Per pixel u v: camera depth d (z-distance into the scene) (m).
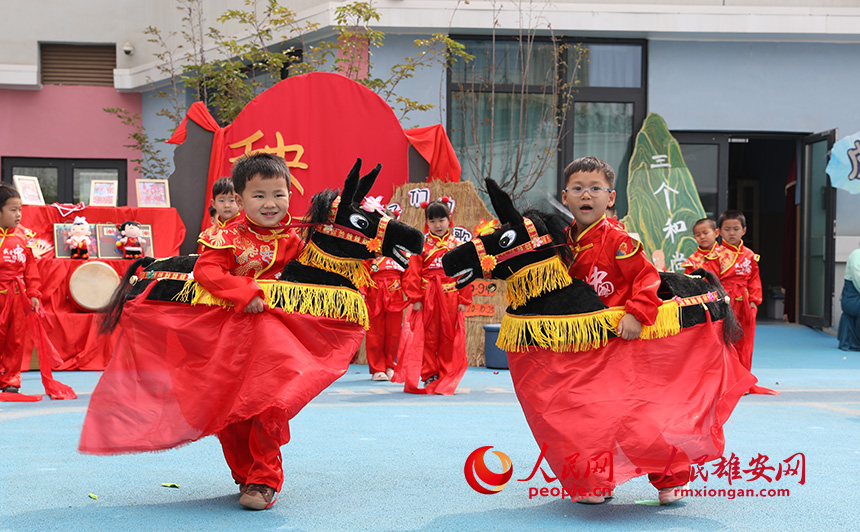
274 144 8.62
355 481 3.49
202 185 8.88
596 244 3.17
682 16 10.95
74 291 8.21
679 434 2.89
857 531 2.77
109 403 3.08
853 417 5.37
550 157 11.10
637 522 2.87
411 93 11.00
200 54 12.02
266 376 2.90
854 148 10.87
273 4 10.56
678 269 10.84
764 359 9.38
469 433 4.65
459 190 8.70
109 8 13.38
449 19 10.72
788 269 12.73
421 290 6.69
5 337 6.22
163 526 2.78
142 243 8.77
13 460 3.90
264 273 3.22
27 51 13.27
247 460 3.19
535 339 3.06
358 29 10.47
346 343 3.14
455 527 2.79
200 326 3.10
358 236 3.15
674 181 10.96
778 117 11.48
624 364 3.02
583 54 11.18
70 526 2.78
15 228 6.29
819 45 11.48
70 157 13.51
